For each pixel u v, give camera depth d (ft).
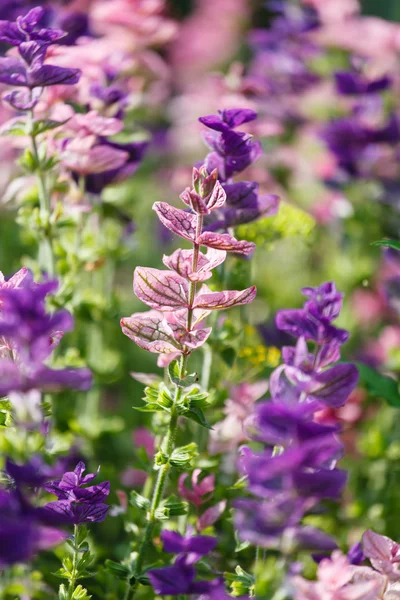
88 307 4.30
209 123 3.63
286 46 6.25
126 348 5.01
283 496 3.40
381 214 5.16
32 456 3.73
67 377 3.36
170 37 5.34
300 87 6.06
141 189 6.08
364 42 5.75
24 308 3.34
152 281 3.47
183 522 3.87
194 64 8.80
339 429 3.43
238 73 4.72
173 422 3.57
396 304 4.51
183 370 3.54
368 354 4.72
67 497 3.49
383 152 4.94
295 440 3.36
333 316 3.57
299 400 3.54
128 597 3.64
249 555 3.86
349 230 5.17
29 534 3.27
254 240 4.09
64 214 4.16
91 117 3.95
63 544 3.89
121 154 3.98
